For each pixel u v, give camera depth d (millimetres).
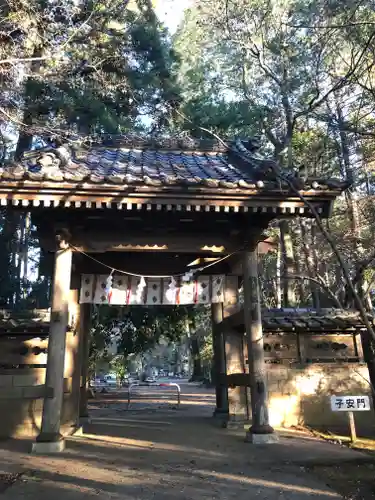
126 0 13648
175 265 10352
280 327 9969
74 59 12102
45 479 5176
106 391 25953
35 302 17438
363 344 10203
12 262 16594
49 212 7691
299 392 9906
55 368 7250
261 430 7484
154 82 15469
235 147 11242
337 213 14312
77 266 9547
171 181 6867
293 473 5422
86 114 13289
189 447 7066
